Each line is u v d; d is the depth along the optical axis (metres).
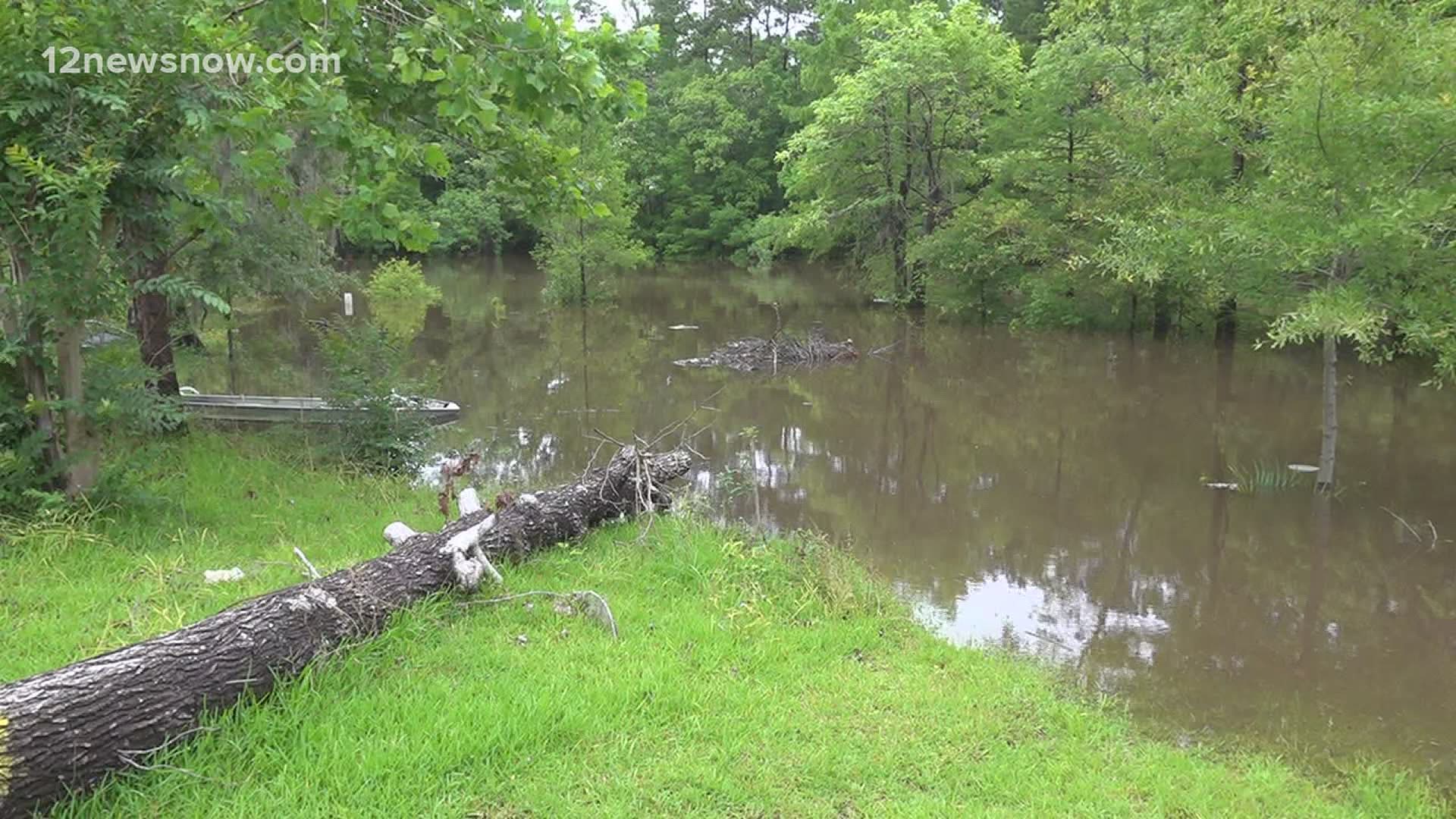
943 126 23.86
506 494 6.13
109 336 9.07
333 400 9.52
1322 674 5.98
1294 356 18.05
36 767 2.99
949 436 12.91
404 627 4.62
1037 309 20.34
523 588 5.54
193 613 4.71
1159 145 12.82
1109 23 18.48
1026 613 6.88
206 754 3.42
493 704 3.96
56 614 4.64
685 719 4.16
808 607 5.86
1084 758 4.38
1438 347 8.80
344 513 7.27
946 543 8.53
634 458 7.34
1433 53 8.34
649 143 42.25
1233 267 9.88
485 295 30.12
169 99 5.93
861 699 4.64
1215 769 4.51
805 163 24.69
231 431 9.97
